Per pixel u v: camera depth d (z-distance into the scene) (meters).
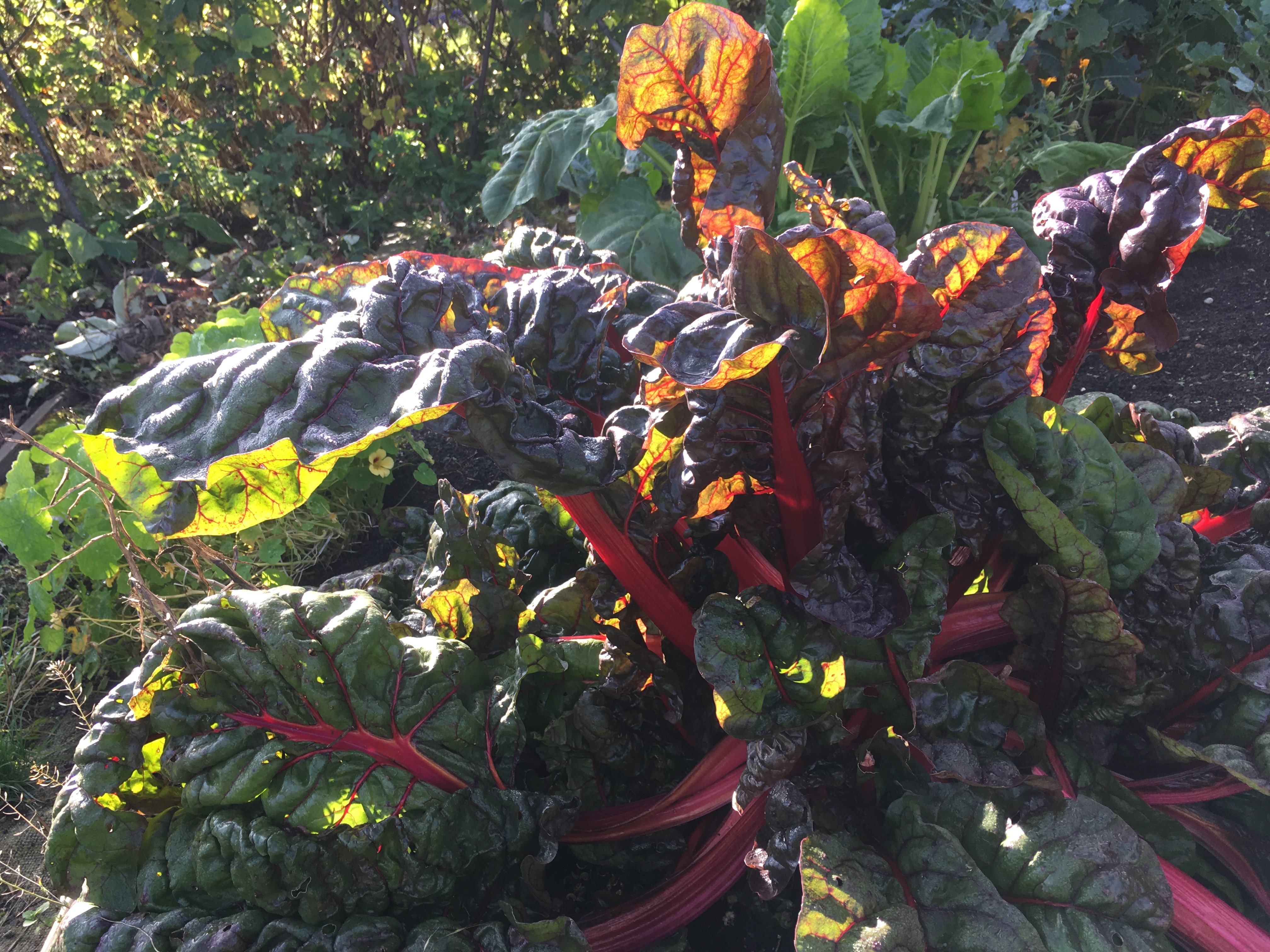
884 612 1.28
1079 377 3.06
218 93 4.92
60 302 4.20
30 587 2.16
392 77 5.33
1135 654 1.34
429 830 1.30
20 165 4.54
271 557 2.44
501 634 1.54
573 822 1.41
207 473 0.96
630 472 1.26
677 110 1.30
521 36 4.93
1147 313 1.45
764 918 1.52
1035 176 4.44
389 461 2.66
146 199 4.82
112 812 1.31
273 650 1.29
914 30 4.61
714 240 1.24
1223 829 1.40
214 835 1.26
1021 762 1.31
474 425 1.07
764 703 1.29
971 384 1.37
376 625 1.37
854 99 3.56
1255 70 4.63
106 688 2.33
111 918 1.27
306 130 5.25
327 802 1.28
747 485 1.35
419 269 1.27
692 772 1.48
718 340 1.10
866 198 3.95
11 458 3.18
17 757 2.12
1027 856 1.22
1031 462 1.35
